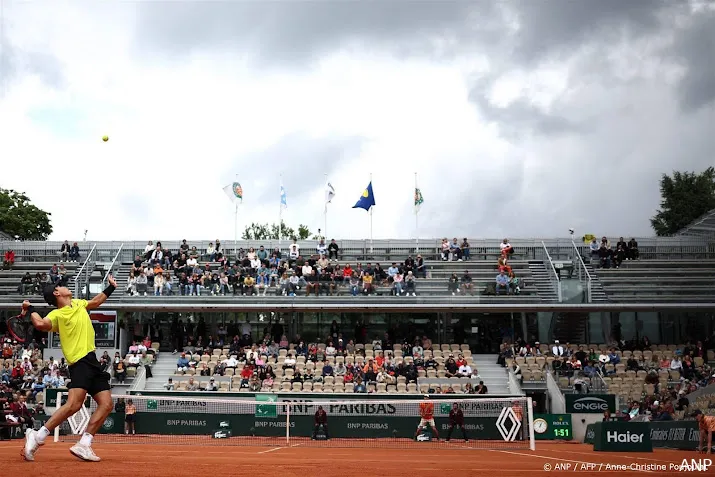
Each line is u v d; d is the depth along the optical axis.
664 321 48.34
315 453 21.39
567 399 38.50
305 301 47.41
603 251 51.00
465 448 28.58
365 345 46.50
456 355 45.38
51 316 11.01
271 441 35.16
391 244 54.44
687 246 53.47
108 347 46.28
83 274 50.03
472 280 47.88
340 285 47.75
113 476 8.96
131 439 35.22
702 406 36.50
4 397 35.00
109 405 11.27
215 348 46.28
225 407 38.94
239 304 47.22
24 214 81.44
